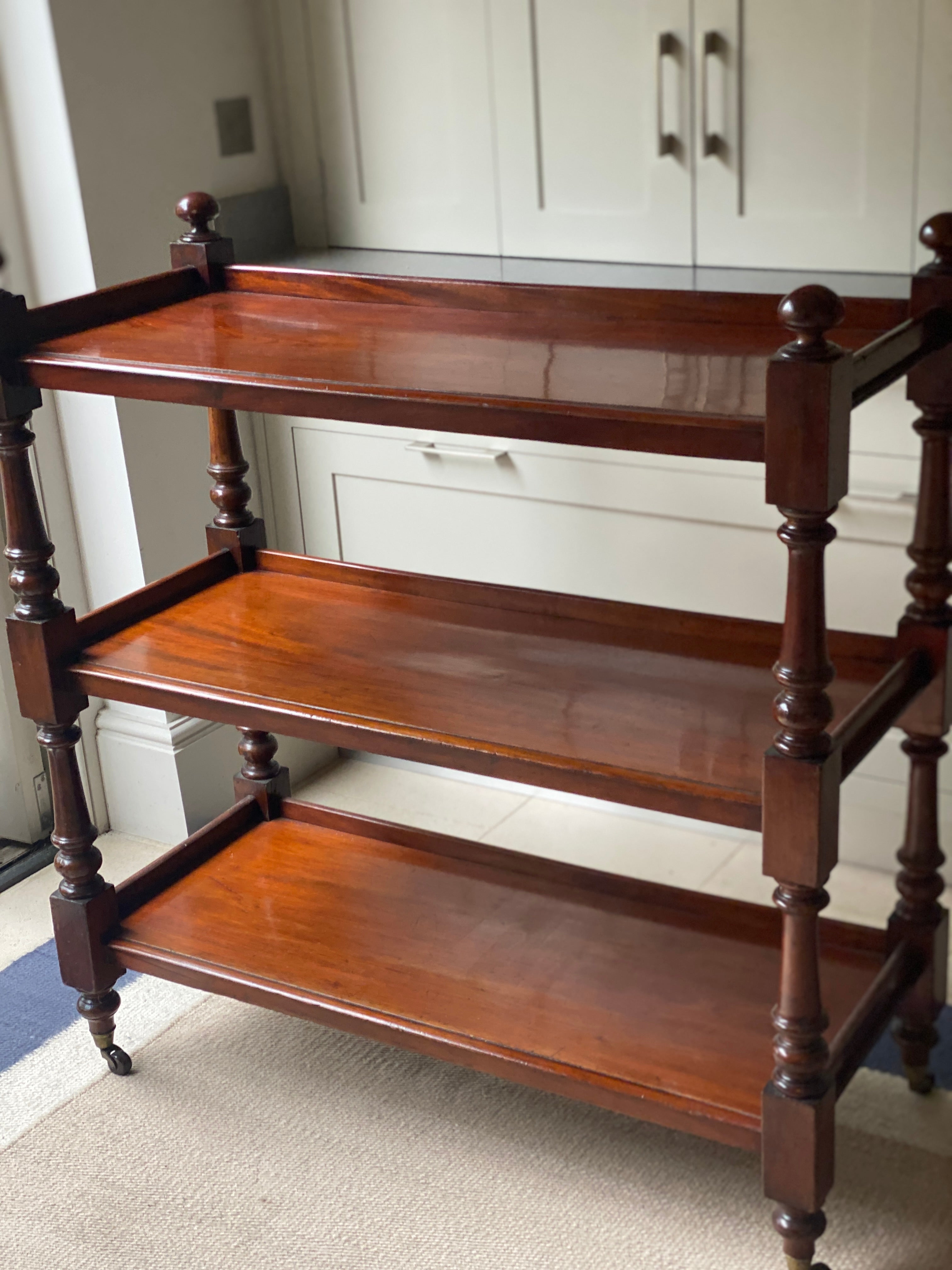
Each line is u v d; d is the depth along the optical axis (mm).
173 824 2973
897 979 2039
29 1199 2096
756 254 2559
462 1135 2180
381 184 2891
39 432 2742
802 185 2477
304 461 2982
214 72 2789
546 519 2760
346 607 2311
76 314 2092
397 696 1998
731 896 2662
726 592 2637
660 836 2891
